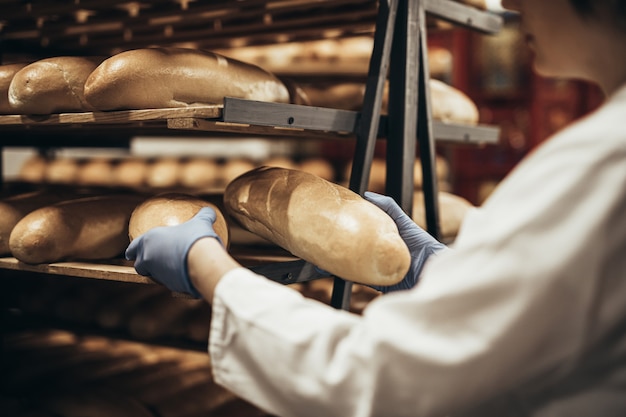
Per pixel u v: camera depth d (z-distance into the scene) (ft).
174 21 5.56
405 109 4.74
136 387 5.97
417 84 4.90
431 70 7.75
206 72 4.20
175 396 5.83
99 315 6.00
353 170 4.52
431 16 5.20
